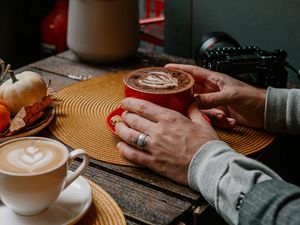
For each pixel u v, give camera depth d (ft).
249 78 3.36
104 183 2.54
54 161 2.09
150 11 5.39
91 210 2.26
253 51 3.42
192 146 2.53
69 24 3.87
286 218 2.05
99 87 3.43
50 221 2.12
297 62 4.08
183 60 4.06
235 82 3.11
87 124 2.99
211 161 2.42
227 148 2.50
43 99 2.95
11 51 5.31
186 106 2.81
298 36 4.00
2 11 5.06
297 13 3.94
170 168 2.54
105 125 2.99
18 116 2.77
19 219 2.12
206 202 2.48
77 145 2.79
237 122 3.11
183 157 2.52
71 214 2.16
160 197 2.45
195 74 3.16
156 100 2.74
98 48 3.76
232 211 2.26
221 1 4.24
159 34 5.37
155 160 2.58
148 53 4.17
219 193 2.32
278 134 3.05
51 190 2.07
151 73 2.96
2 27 5.12
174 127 2.61
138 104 2.72
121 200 2.42
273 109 3.01
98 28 3.71
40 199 2.06
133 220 2.30
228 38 3.73
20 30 5.33
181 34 4.54
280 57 3.34
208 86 3.17
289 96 3.04
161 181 2.56
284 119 3.01
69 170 2.50
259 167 2.36
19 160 2.07
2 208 2.18
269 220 2.08
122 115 2.79
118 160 2.69
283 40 4.09
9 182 2.00
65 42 5.19
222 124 3.03
